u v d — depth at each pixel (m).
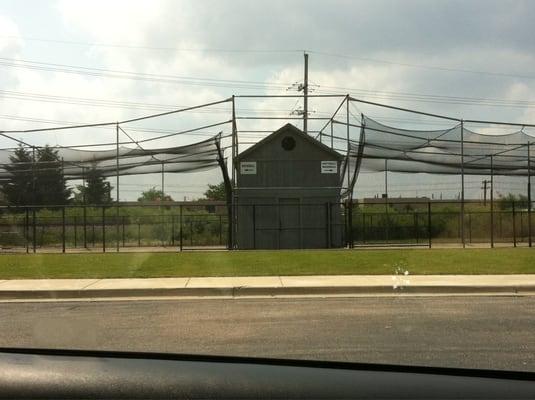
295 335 8.21
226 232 33.59
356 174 25.70
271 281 13.59
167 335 8.26
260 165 25.59
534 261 16.83
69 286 13.15
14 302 12.03
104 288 12.78
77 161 26.58
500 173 29.88
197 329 8.73
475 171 29.28
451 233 32.69
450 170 29.20
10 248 28.03
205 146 25.19
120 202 33.59
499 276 14.20
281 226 25.39
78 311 10.73
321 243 25.38
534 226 33.03
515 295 12.38
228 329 8.71
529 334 8.20
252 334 8.30
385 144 25.59
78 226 34.50
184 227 33.69
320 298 12.14
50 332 8.53
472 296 12.27
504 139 25.67
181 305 11.37
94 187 37.59
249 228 25.33
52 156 27.84
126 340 7.87
